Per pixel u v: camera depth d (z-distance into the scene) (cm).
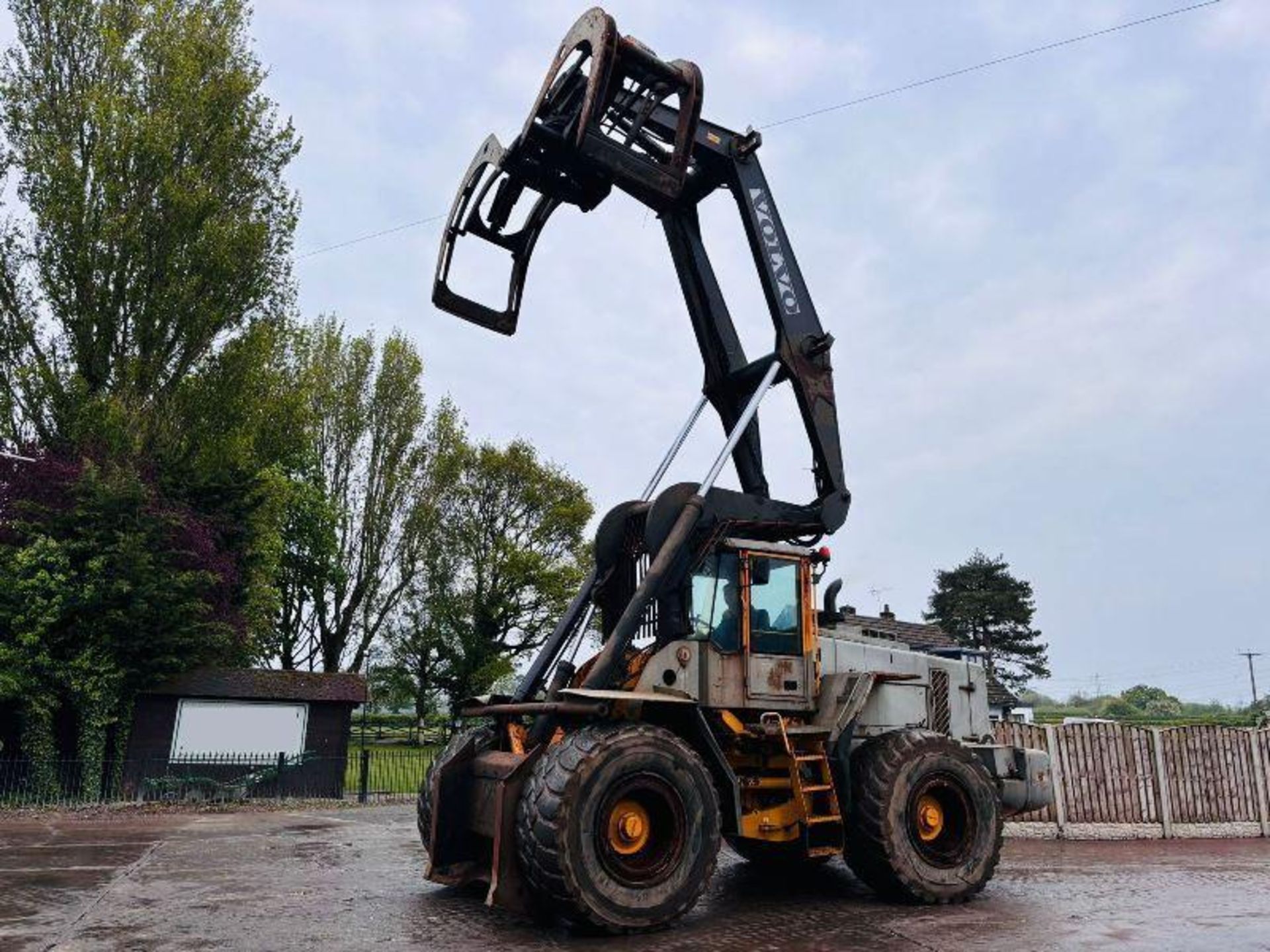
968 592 6128
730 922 593
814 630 714
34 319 1923
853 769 686
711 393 791
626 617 617
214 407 2059
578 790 542
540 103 668
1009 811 841
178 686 1666
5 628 1545
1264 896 700
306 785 1675
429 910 605
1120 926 580
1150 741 1234
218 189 2116
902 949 514
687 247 788
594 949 511
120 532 1603
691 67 688
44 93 2027
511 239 782
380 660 3950
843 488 732
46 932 536
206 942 512
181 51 2108
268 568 2584
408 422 3638
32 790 1521
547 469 4191
